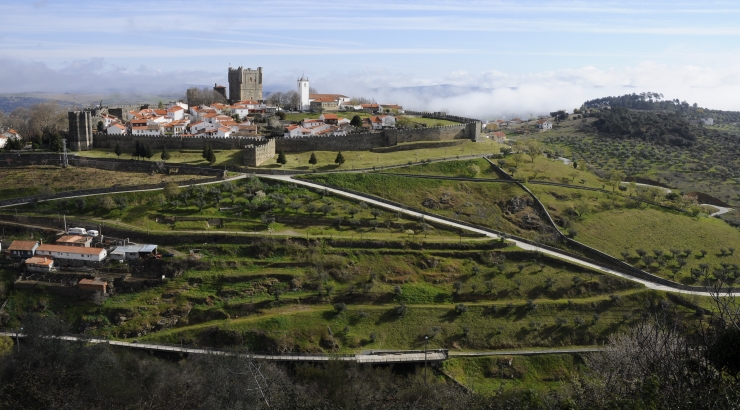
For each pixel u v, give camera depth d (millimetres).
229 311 139750
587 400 54656
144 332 134875
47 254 153250
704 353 52031
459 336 135375
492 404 74125
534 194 197750
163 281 146750
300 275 149750
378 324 137500
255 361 106125
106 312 138625
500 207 192375
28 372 89750
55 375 89062
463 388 114750
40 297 142625
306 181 197250
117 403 84312
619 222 186125
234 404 78875
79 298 142500
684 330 68312
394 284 150250
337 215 175750
